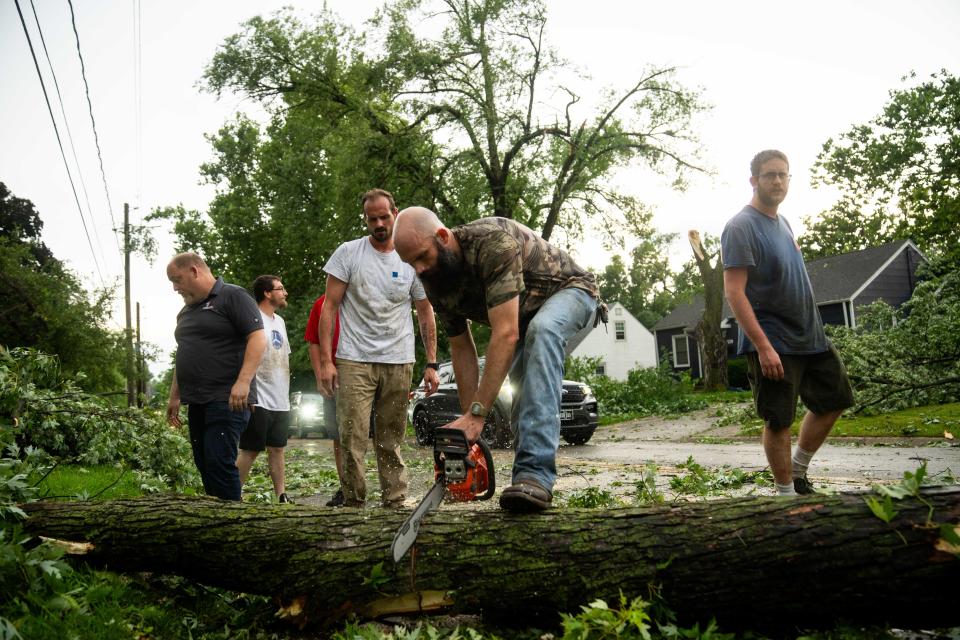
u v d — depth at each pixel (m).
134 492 5.49
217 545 2.66
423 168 23.81
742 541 2.19
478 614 2.48
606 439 13.37
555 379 2.66
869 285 29.52
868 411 10.66
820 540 2.11
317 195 26.61
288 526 2.64
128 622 2.42
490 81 22.80
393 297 4.61
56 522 2.88
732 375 31.31
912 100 19.34
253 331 4.01
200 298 4.06
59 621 2.22
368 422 4.63
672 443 11.74
